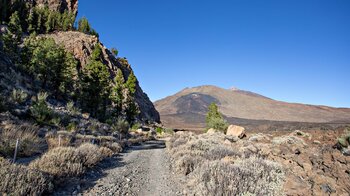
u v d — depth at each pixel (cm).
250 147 1121
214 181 598
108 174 962
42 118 2178
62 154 926
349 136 736
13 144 1161
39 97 2844
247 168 664
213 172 676
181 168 1019
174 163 1256
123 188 762
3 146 1112
